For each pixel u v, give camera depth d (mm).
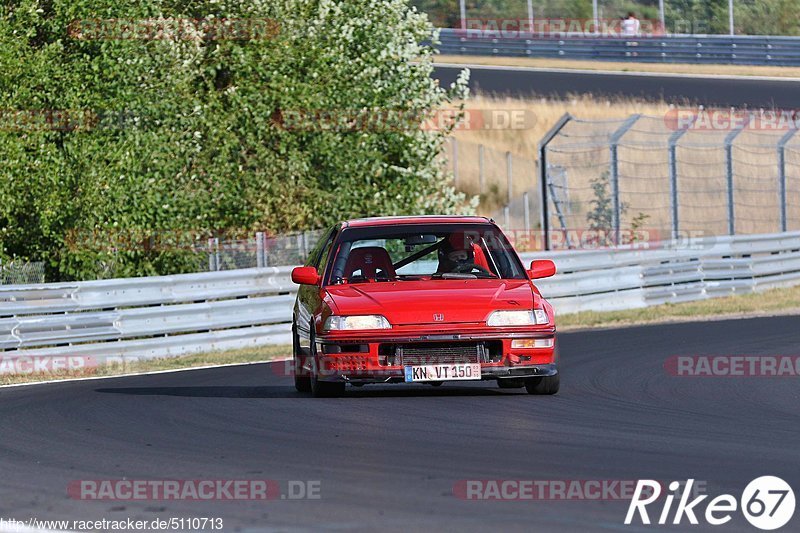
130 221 66312
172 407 35812
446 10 179750
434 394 37438
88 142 65875
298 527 19422
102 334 55625
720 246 80250
